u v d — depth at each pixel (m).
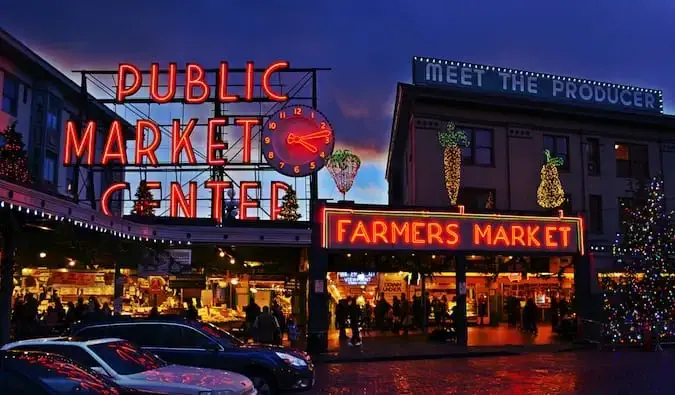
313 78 34.16
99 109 38.81
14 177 25.67
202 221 27.25
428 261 28.50
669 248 25.95
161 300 29.33
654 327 24.97
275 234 25.52
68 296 27.72
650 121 36.22
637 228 26.70
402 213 25.42
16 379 5.99
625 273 27.22
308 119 31.81
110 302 27.27
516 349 23.84
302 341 26.72
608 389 14.51
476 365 19.58
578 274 26.94
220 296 32.38
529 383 15.57
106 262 24.94
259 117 33.38
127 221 21.14
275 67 34.03
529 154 34.50
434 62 34.56
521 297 35.97
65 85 35.44
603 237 34.88
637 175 36.28
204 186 31.78
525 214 26.70
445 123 33.50
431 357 21.95
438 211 25.80
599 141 35.94
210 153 32.69
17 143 27.31
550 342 26.14
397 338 28.22
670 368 18.41
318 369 18.95
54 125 35.00
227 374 9.80
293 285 31.53
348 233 24.75
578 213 27.28
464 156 33.59
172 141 32.91
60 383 6.32
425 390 14.68
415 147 32.88
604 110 35.47
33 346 9.33
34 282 26.84
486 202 33.47
